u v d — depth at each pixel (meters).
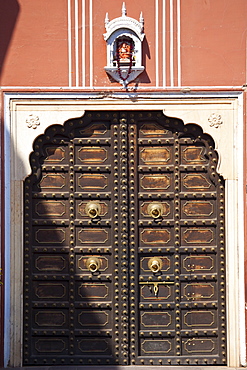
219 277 9.48
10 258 9.36
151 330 9.48
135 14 9.42
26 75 9.39
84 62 9.40
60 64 9.40
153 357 9.46
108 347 9.47
